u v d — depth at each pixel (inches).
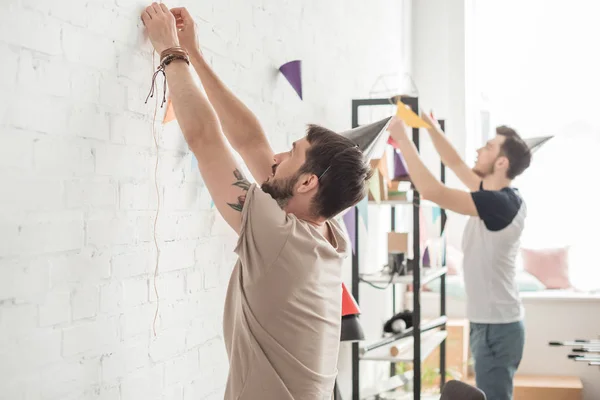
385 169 126.6
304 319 56.7
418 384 128.2
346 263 137.4
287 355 56.2
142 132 66.7
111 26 61.4
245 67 89.4
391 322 143.6
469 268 130.0
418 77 222.1
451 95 218.8
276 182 60.4
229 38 84.6
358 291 136.9
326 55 125.7
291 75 97.5
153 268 68.9
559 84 217.2
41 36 52.8
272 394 56.3
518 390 181.8
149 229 68.1
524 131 219.1
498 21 220.7
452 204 124.7
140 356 66.9
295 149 60.6
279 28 101.3
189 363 76.4
